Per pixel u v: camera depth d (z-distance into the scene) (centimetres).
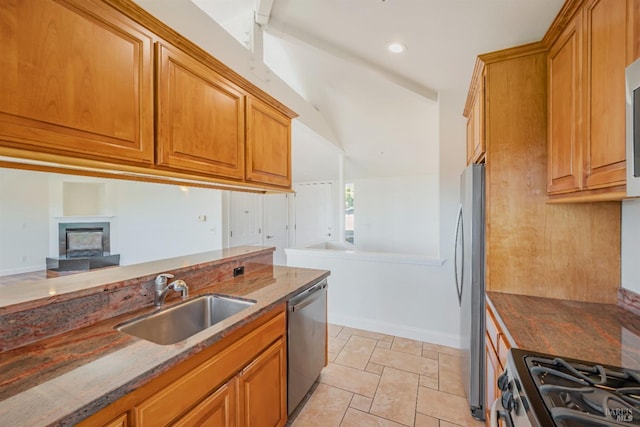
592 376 89
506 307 153
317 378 223
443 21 180
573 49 132
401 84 276
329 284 336
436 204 571
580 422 68
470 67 240
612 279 159
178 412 101
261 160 208
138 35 123
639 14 91
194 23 187
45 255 624
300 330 190
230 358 126
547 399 78
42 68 94
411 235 591
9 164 107
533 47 166
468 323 191
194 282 179
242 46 230
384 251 612
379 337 301
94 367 90
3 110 86
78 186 655
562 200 146
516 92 173
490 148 179
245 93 191
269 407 156
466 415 188
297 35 234
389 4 171
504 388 101
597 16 113
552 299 167
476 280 185
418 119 407
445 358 259
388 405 198
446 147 290
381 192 615
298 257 352
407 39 206
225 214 496
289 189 246
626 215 153
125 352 100
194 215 513
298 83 376
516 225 175
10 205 581
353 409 194
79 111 104
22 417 68
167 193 543
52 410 71
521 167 173
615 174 102
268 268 244
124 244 598
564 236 167
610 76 105
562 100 143
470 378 187
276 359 163
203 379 112
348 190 655
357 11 184
